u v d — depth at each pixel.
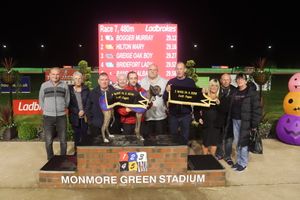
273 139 8.14
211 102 5.97
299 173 5.77
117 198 4.71
